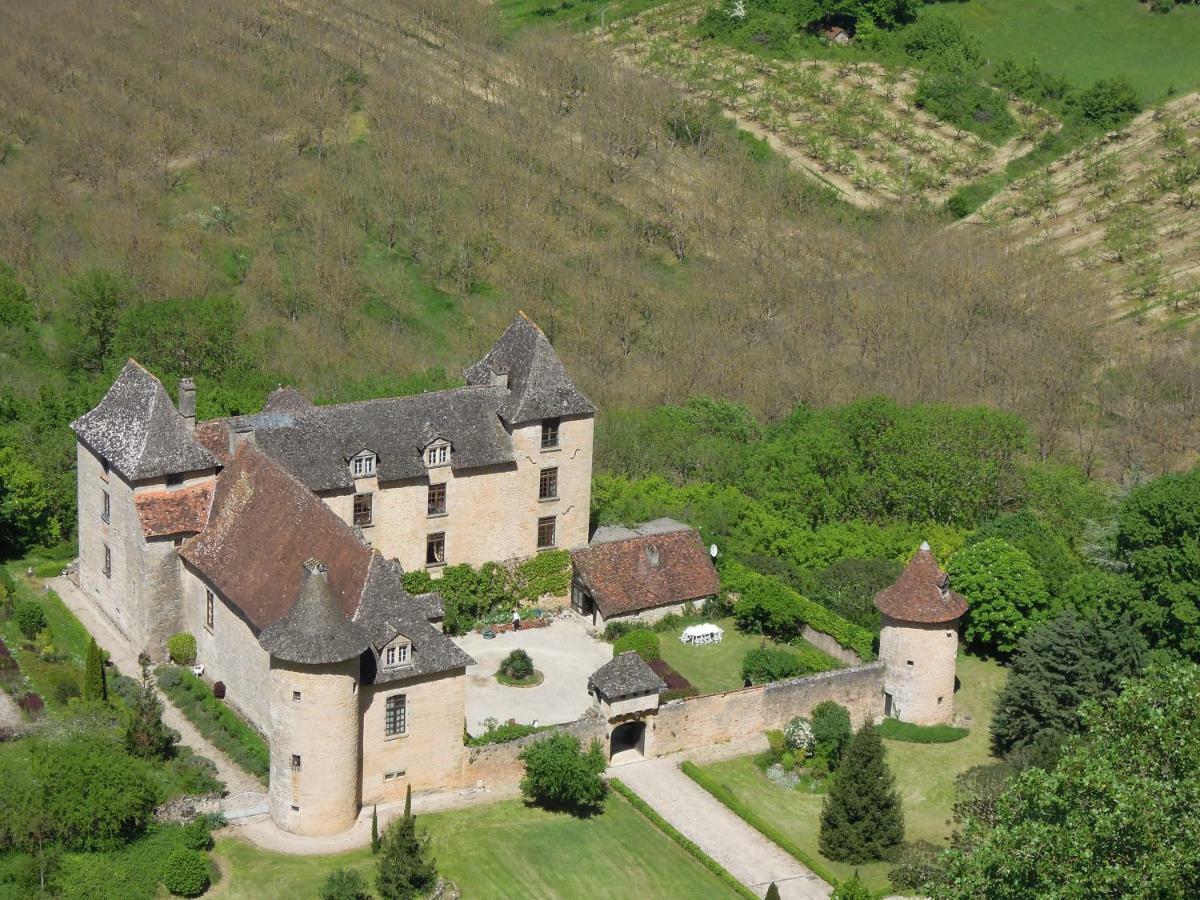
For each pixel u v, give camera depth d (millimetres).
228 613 102812
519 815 96625
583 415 118562
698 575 122500
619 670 101625
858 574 121938
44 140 197375
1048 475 137250
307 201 193750
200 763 96875
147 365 155625
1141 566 112250
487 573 118125
